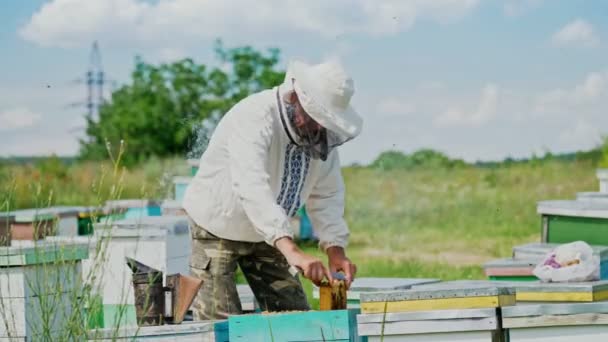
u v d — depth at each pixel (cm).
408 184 2464
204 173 526
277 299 546
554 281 582
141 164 3259
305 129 488
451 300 421
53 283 541
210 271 531
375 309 428
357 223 2062
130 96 3909
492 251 1600
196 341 460
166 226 706
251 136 490
